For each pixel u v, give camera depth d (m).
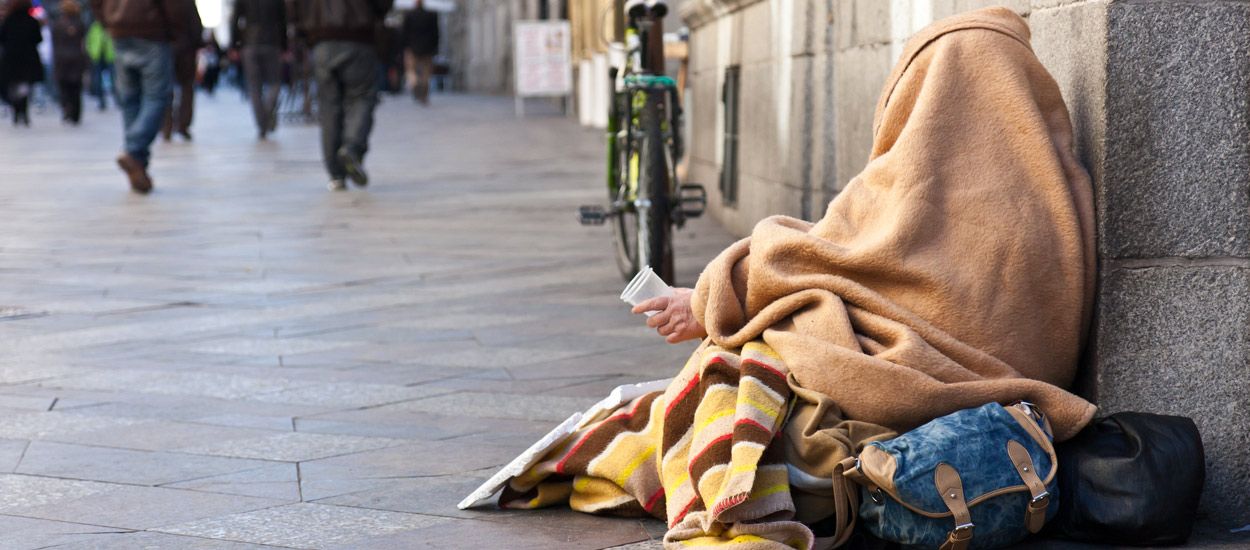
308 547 3.22
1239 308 3.37
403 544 3.24
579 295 6.87
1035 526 3.03
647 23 6.95
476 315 6.35
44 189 12.66
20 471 3.88
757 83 8.22
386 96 39.88
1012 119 3.34
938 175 3.31
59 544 3.25
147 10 11.86
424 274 7.63
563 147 18.11
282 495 3.63
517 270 7.74
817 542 3.07
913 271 3.25
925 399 3.13
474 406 4.61
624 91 6.89
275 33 20.08
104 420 4.46
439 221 10.12
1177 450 3.07
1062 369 3.38
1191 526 3.12
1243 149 3.34
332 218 10.34
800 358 3.20
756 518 3.01
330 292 7.06
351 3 12.02
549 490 3.54
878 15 5.75
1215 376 3.39
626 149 6.90
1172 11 3.29
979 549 3.05
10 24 24.33
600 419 3.58
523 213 10.60
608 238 9.08
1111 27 3.30
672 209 6.68
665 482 3.27
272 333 5.98
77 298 6.93
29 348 5.70
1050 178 3.31
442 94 43.56
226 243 8.99
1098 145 3.36
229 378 5.09
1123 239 3.35
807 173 7.04
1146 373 3.39
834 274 3.33
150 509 3.52
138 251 8.66
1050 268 3.31
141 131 12.09
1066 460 3.14
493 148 18.03
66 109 25.31
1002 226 3.29
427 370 5.18
